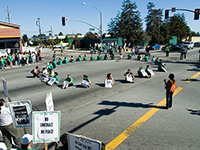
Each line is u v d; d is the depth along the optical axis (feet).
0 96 34.83
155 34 203.51
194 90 35.40
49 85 42.32
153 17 212.02
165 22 225.56
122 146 17.47
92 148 12.12
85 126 21.67
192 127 20.94
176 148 16.99
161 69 56.08
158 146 17.35
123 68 63.46
